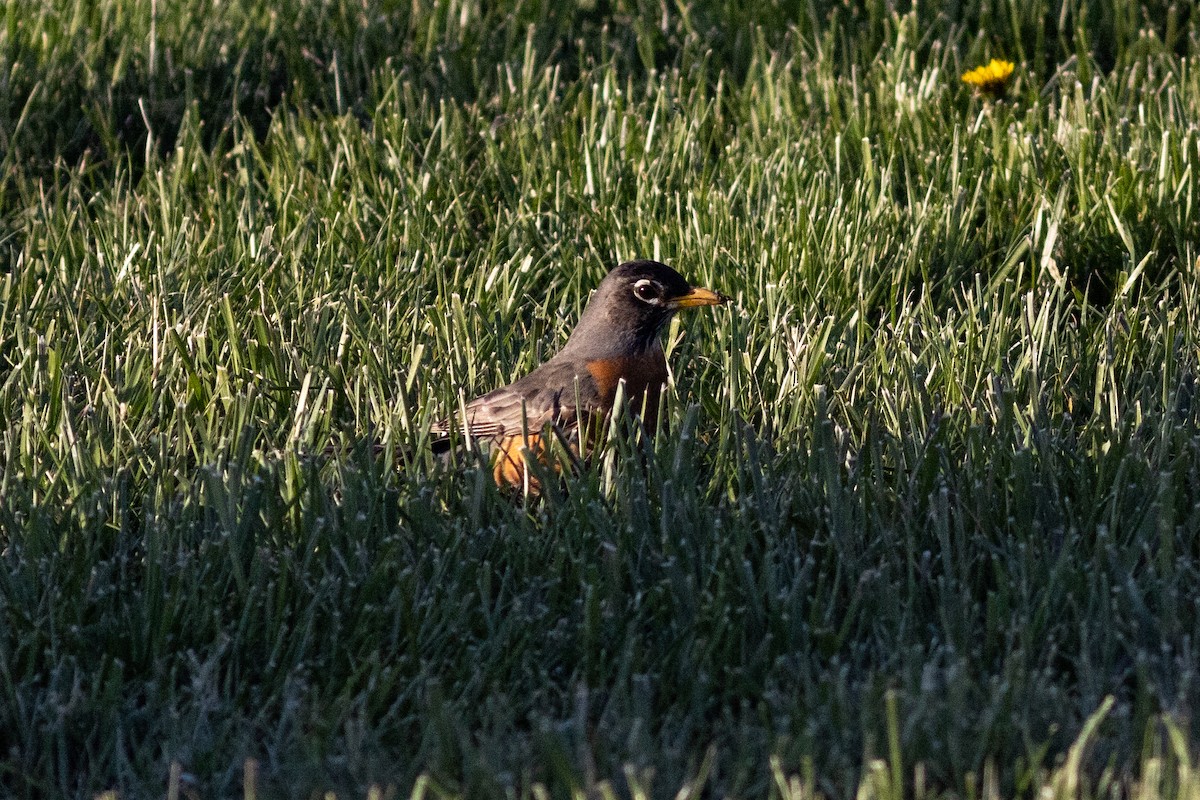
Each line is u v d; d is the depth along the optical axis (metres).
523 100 14.31
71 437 7.92
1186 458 7.75
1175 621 6.34
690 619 6.71
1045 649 6.43
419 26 16.11
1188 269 10.95
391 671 6.17
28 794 5.71
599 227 12.10
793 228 11.41
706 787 5.66
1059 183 12.10
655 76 14.96
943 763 5.64
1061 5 15.39
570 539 7.26
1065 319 10.34
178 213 12.50
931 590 6.95
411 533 7.39
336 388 9.45
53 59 15.09
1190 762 5.25
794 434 8.21
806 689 5.99
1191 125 12.35
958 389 9.03
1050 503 7.51
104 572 6.95
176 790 5.46
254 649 6.69
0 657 6.15
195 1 16.53
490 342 10.14
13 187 13.84
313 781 5.49
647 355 9.34
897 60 14.46
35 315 10.60
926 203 11.52
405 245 11.84
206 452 7.96
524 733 6.04
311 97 15.10
